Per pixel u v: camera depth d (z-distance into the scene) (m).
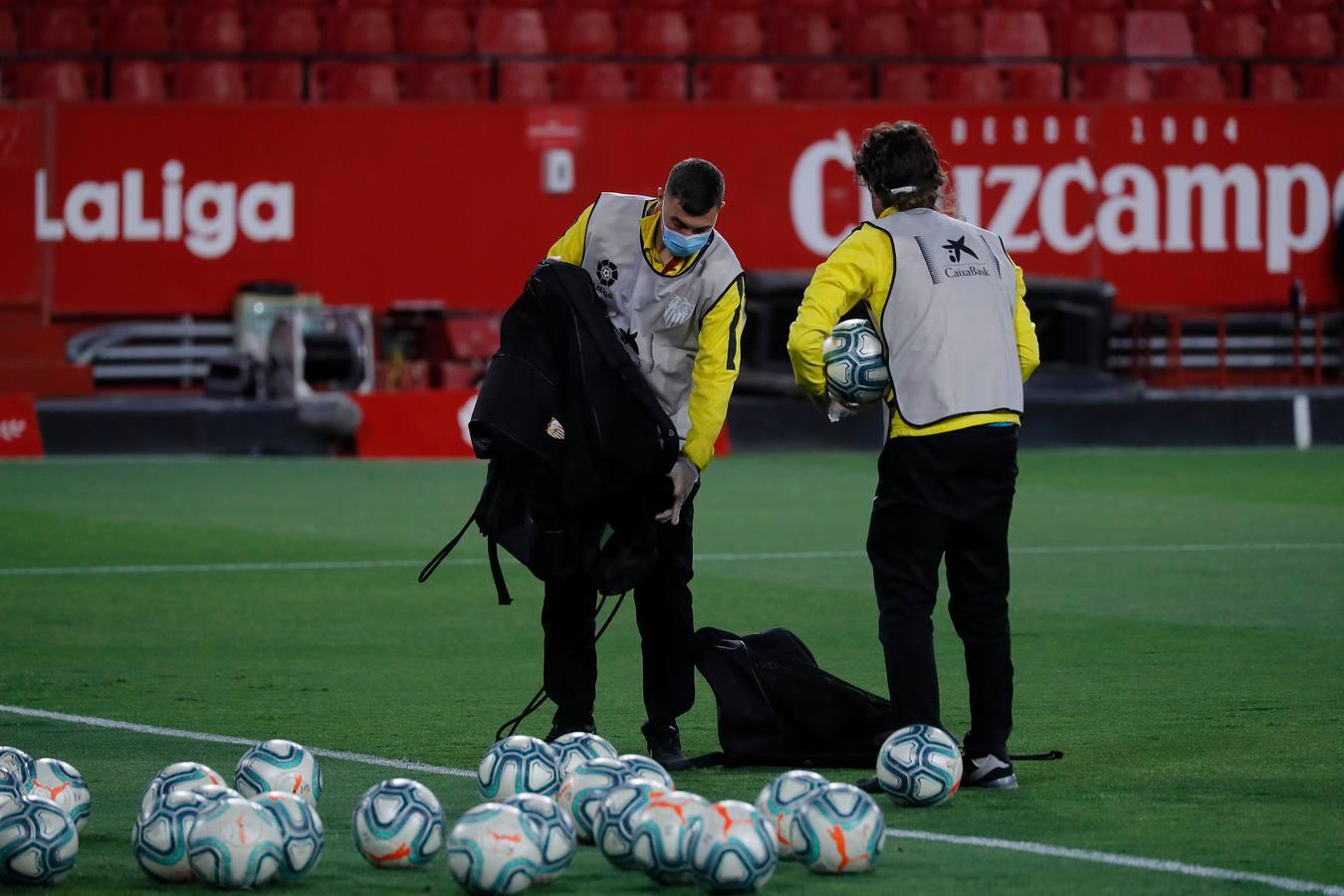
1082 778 24.17
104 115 77.94
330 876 19.34
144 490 62.56
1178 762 25.17
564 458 23.92
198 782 20.02
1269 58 90.19
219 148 78.81
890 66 89.31
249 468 70.00
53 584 43.09
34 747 26.50
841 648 35.25
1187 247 84.31
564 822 18.94
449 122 80.12
